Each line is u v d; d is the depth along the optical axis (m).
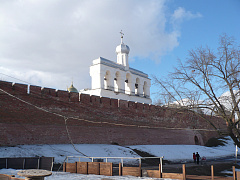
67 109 23.52
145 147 28.20
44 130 21.36
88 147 22.83
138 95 42.88
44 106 21.91
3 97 19.56
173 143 33.72
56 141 21.89
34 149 19.20
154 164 21.53
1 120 19.06
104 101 27.06
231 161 26.27
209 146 39.38
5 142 18.86
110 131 26.64
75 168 13.32
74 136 23.31
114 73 39.19
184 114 14.68
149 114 31.73
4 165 13.41
